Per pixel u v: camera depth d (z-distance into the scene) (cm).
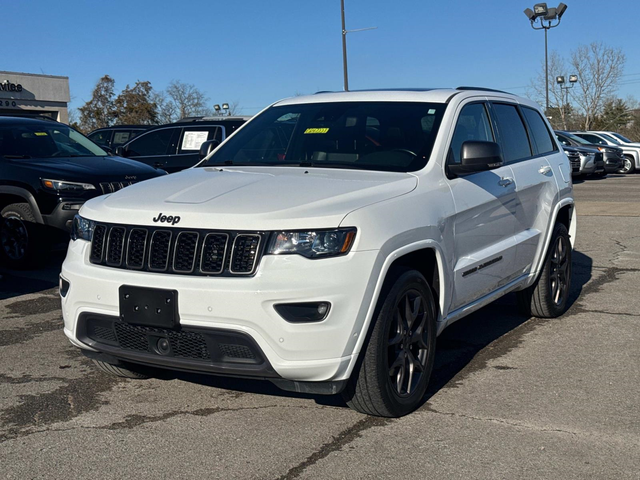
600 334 567
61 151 898
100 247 396
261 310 344
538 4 3356
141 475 329
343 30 3050
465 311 469
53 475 329
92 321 393
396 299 379
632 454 350
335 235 352
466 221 454
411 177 425
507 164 538
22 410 410
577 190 1941
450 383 456
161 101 5681
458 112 489
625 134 6462
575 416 398
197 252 362
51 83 4084
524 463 340
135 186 439
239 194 388
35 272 817
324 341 348
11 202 827
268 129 523
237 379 463
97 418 398
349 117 497
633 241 1037
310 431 378
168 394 436
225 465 338
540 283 596
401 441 365
